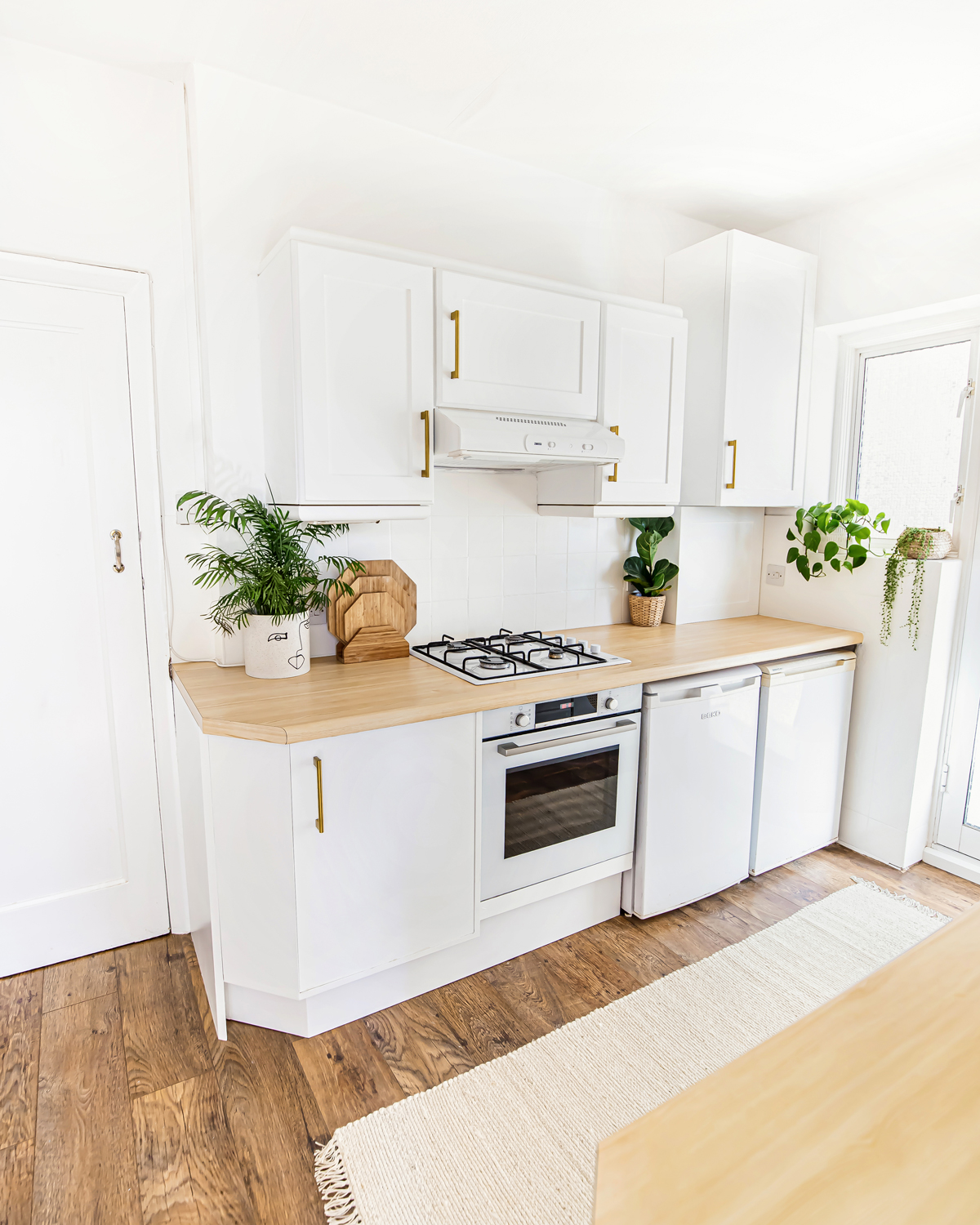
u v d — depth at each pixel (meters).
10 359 1.90
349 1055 1.77
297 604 2.04
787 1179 0.56
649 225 2.79
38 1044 1.79
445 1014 1.92
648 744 2.24
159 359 2.05
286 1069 1.72
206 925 1.90
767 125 2.19
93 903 2.17
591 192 2.62
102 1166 1.46
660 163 2.44
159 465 2.10
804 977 2.08
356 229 2.18
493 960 2.13
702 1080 0.66
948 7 1.64
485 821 1.98
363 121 2.14
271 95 2.00
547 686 2.01
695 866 2.41
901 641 2.67
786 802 2.65
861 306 2.74
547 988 2.03
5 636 1.98
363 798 1.76
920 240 2.54
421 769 1.83
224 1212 1.37
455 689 1.95
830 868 2.75
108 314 1.99
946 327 2.64
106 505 2.05
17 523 1.96
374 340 1.89
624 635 2.75
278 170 2.04
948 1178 0.56
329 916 1.76
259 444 2.11
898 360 2.86
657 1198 0.54
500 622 2.66
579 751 2.10
